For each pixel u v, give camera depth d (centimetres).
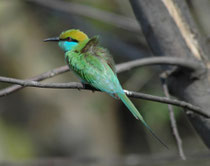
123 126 1717
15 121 1641
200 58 776
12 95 1661
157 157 1157
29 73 1593
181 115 1389
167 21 798
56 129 1653
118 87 686
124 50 1361
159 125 1259
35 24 1564
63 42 809
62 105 1670
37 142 1631
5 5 1505
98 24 1439
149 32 816
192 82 766
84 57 732
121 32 1422
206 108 754
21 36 1579
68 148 1642
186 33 793
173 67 782
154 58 749
